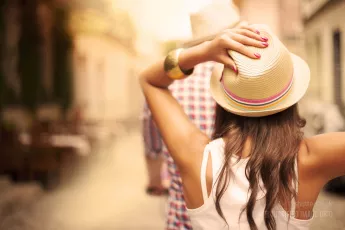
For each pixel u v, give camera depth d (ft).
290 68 4.48
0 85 40.42
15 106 41.98
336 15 37.99
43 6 49.16
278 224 4.43
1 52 41.04
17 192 23.58
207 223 4.62
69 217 21.59
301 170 4.41
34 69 46.57
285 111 4.60
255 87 4.37
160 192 7.66
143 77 5.25
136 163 42.75
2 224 19.93
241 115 4.58
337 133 4.46
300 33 50.52
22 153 27.76
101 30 76.95
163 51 106.42
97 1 74.74
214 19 6.35
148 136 7.31
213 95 4.81
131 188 29.40
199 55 4.73
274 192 4.35
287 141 4.50
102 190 28.58
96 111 74.90
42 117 45.70
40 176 28.30
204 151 4.72
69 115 51.47
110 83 85.35
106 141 47.26
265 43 4.40
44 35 49.65
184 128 4.91
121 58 94.58
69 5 59.47
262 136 4.54
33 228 19.72
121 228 19.65
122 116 88.74
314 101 31.27
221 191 4.48
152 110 5.13
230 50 4.51
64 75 57.16
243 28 4.57
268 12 52.24
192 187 4.71
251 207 4.40
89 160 38.86
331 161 4.33
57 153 29.99
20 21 44.24
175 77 5.02
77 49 63.77
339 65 38.19
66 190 28.66
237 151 4.57
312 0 45.14
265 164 4.41
